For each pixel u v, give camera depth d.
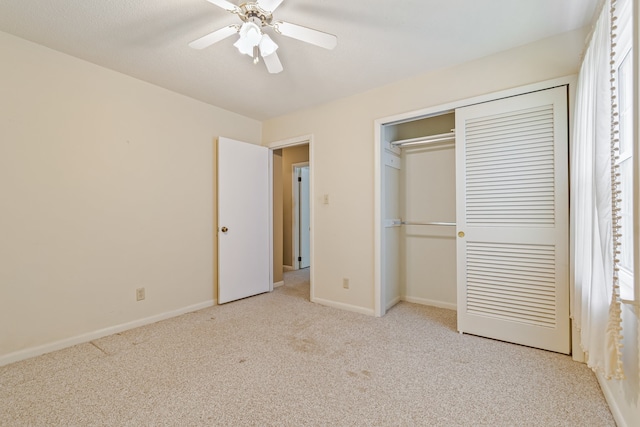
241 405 1.59
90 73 2.42
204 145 3.27
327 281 3.29
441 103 2.54
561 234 2.08
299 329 2.62
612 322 1.29
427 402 1.62
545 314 2.16
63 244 2.28
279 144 3.74
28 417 1.50
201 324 2.75
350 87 2.90
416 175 3.47
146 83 2.78
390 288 3.29
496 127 2.30
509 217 2.27
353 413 1.53
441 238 3.30
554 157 2.09
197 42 1.75
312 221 3.40
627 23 1.27
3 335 2.02
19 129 2.08
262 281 3.81
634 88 1.02
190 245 3.13
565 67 2.05
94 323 2.44
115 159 2.57
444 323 2.75
